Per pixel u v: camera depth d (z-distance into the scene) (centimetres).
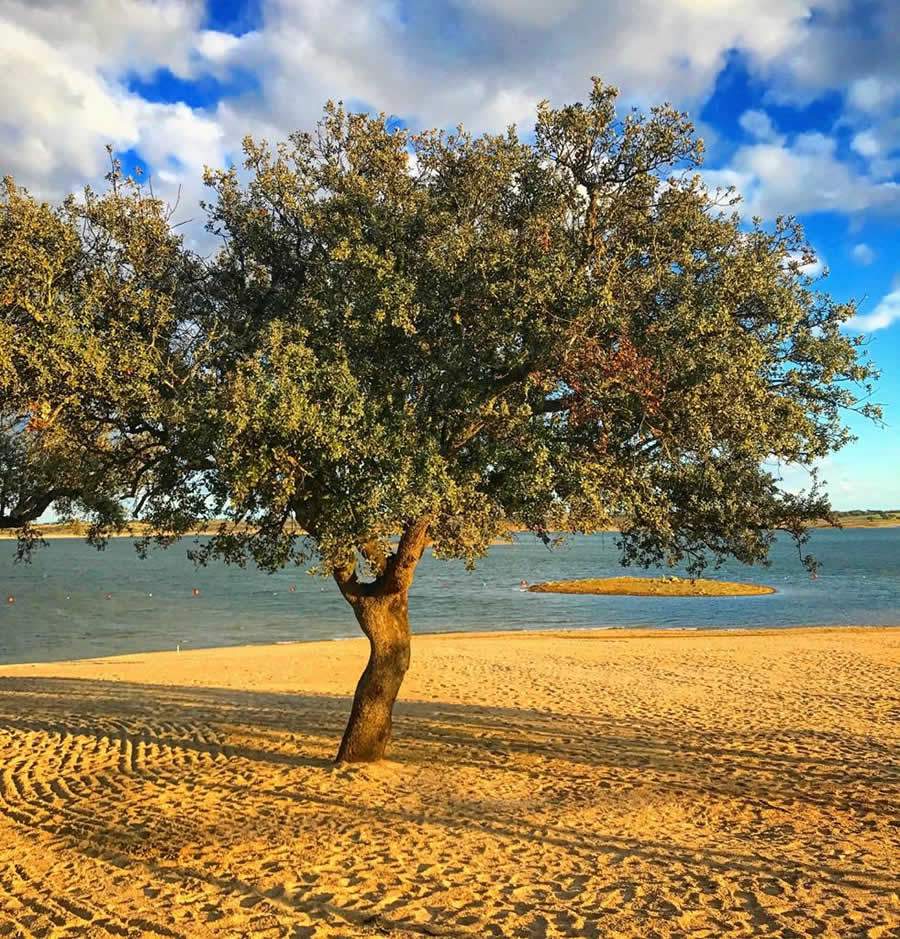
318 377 712
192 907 635
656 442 798
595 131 811
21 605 5019
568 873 714
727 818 888
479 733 1309
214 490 792
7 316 743
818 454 818
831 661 2227
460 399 766
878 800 960
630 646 2617
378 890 671
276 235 900
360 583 1073
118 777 1029
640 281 738
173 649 3212
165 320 782
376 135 894
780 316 737
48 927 601
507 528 856
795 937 582
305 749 1178
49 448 794
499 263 756
